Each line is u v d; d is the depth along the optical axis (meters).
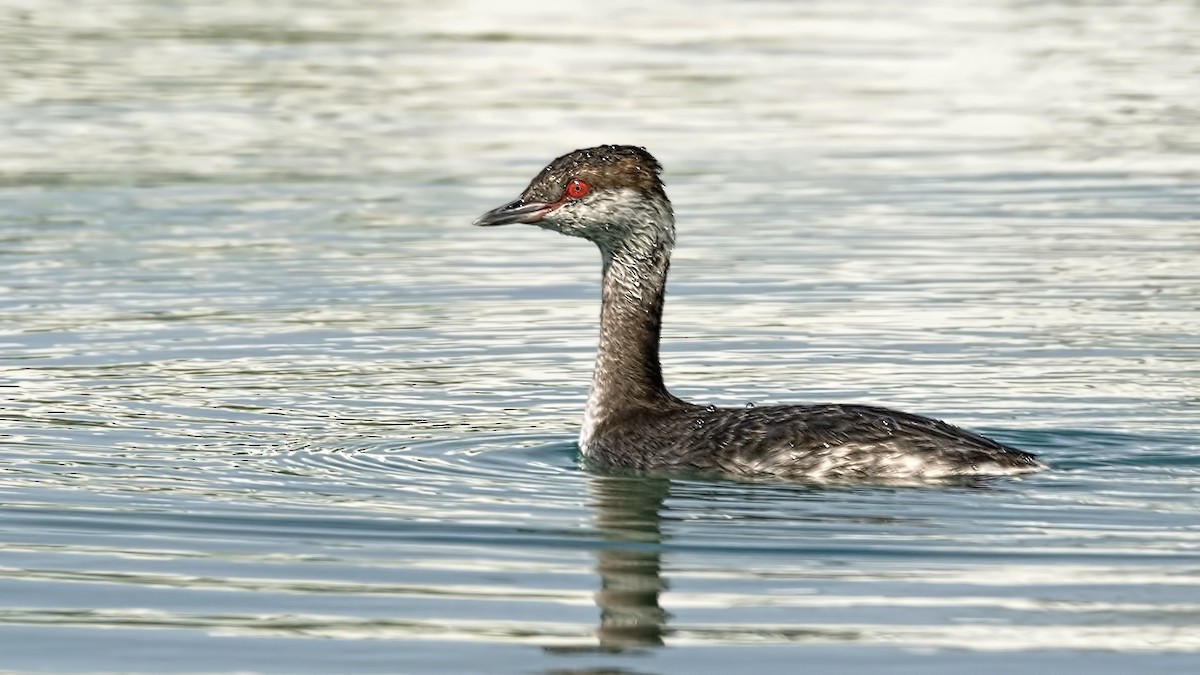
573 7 41.41
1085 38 37.41
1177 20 40.00
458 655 9.80
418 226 22.47
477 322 18.16
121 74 32.88
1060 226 22.23
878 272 20.06
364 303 18.83
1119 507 11.95
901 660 9.66
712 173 25.36
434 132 28.06
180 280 19.69
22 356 16.62
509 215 14.02
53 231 21.94
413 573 11.06
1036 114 29.77
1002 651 9.75
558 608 10.48
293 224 22.48
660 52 35.47
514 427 14.59
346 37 37.12
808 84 32.31
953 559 11.12
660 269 13.94
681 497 12.42
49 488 12.77
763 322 18.03
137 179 24.91
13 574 11.06
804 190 24.33
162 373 16.12
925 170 25.62
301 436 14.20
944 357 16.61
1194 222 22.42
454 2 41.84
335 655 9.80
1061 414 14.58
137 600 10.63
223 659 9.77
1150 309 18.31
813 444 12.63
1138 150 26.91
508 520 12.07
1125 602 10.39
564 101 30.48
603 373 13.90
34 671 9.61
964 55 35.28
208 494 12.66
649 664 9.62
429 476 13.16
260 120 29.05
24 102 30.23
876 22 39.41
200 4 41.62
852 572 10.92
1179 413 14.58
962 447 12.52
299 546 11.59
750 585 10.77
